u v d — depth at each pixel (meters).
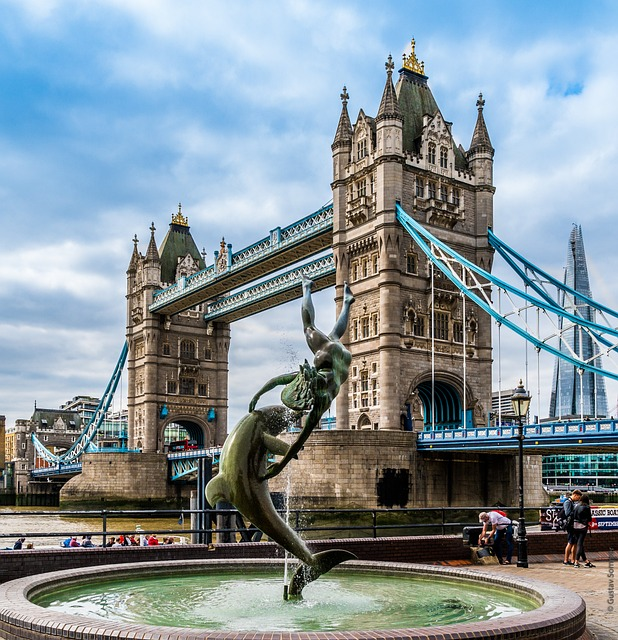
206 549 20.88
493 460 72.06
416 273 74.31
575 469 182.00
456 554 24.33
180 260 128.62
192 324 125.81
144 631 9.23
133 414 124.50
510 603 13.37
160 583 15.49
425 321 74.00
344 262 77.88
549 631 10.29
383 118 74.12
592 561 25.12
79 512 19.50
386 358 70.56
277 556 21.77
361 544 22.50
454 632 9.50
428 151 77.38
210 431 124.62
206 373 126.25
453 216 77.00
